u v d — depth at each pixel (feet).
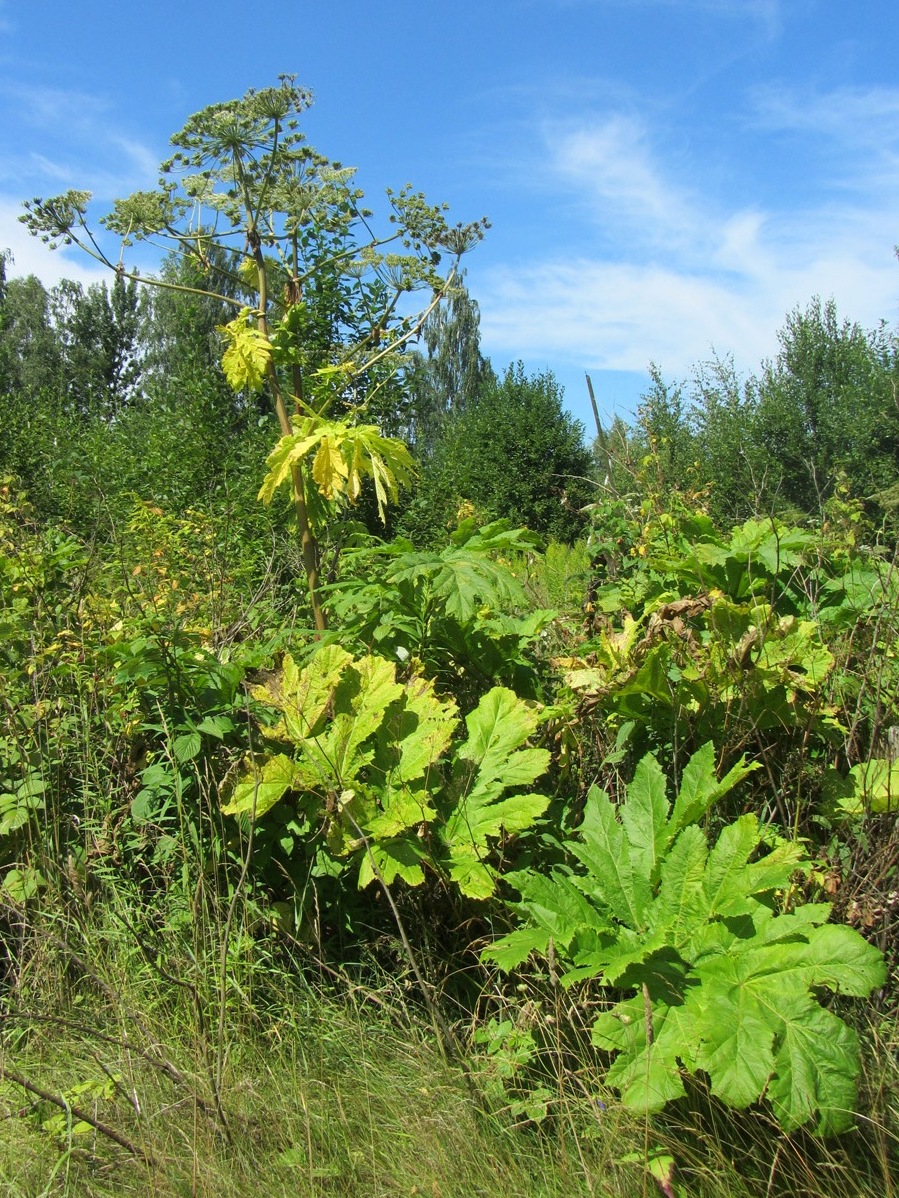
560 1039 8.02
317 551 13.05
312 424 11.43
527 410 75.92
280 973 8.97
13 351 121.70
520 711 9.59
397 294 14.02
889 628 10.45
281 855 9.77
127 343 137.39
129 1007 8.79
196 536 18.72
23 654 12.21
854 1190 6.58
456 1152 7.25
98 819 10.47
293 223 13.34
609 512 16.65
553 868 9.12
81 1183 7.22
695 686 10.02
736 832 7.99
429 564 10.59
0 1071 7.36
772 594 11.46
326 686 9.61
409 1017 8.56
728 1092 6.48
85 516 25.39
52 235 12.44
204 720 9.92
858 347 68.80
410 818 8.74
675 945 7.73
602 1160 6.96
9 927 9.93
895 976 8.42
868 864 8.92
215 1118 7.57
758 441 61.26
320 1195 7.06
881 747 10.14
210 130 12.32
